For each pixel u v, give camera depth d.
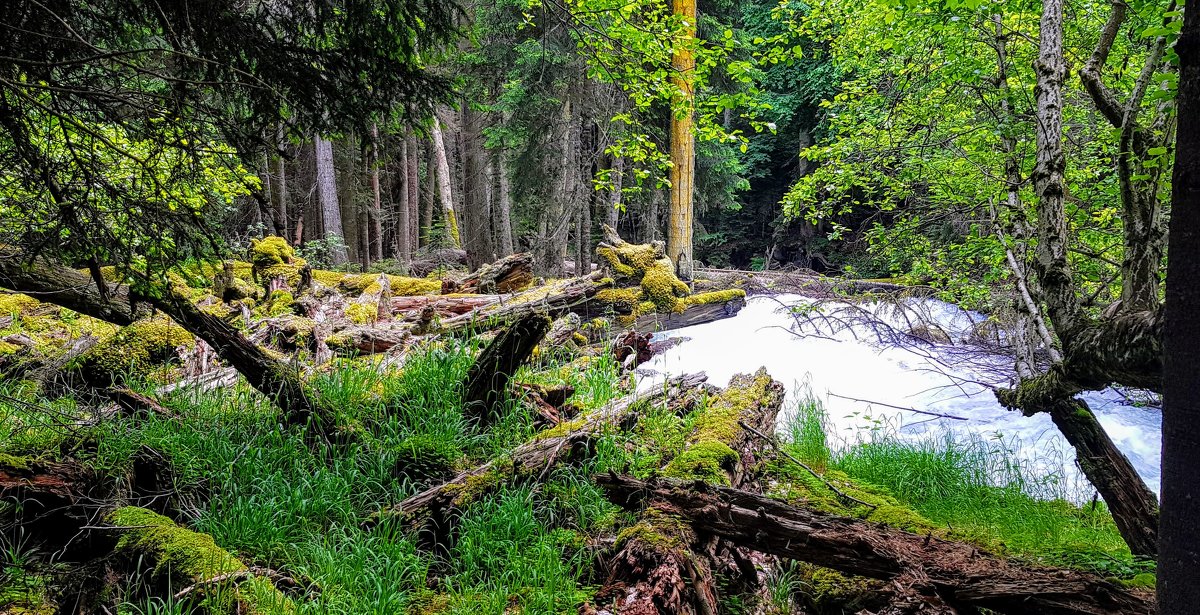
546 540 3.59
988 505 5.21
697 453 4.56
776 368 10.67
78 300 3.97
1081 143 5.65
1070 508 5.39
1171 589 1.48
